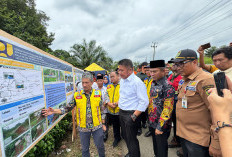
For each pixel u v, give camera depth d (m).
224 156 0.55
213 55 1.71
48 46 16.98
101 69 7.19
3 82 1.03
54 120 2.06
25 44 1.37
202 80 1.25
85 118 1.96
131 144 2.00
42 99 1.69
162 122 1.59
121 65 1.93
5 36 1.07
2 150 0.99
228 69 1.54
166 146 1.74
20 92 1.25
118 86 2.98
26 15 14.88
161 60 1.71
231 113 0.60
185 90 1.44
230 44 1.89
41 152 2.29
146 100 1.86
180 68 1.41
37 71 1.59
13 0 15.29
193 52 1.37
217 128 0.61
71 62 15.73
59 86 2.35
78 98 1.97
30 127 1.39
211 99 0.67
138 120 2.00
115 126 3.01
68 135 3.47
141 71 4.39
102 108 2.14
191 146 1.36
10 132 1.09
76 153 2.66
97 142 2.05
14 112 1.15
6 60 1.08
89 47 17.28
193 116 1.34
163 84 1.71
